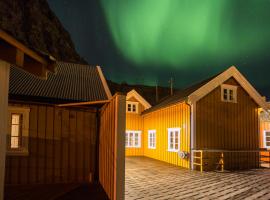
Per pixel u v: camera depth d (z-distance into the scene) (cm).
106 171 698
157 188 824
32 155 839
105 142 739
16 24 3441
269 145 1748
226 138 1426
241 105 1498
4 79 376
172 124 1605
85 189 743
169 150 1625
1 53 363
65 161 883
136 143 2173
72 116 907
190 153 1353
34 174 838
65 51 4291
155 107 1952
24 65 411
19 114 837
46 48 3825
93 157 925
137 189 807
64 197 639
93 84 1088
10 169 809
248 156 1462
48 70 448
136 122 2200
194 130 1346
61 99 873
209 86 1393
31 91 859
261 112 1689
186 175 1117
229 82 1482
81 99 896
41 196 647
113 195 536
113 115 577
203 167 1323
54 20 4578
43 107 867
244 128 1488
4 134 376
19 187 764
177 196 713
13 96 817
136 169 1304
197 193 752
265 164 1633
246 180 990
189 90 1750
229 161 1404
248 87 1497
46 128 866
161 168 1352
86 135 923
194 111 1357
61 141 884
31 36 3616
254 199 685
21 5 3809
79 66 1344
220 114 1430
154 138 1928
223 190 798
